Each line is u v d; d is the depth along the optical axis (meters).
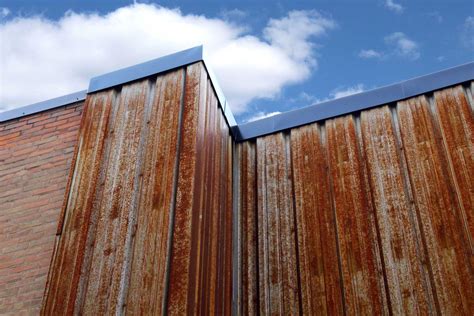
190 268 4.23
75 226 4.79
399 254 5.09
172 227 4.43
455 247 4.91
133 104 5.46
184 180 4.64
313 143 6.21
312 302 5.17
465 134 5.50
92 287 4.37
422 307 4.75
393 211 5.34
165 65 5.64
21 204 5.56
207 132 5.37
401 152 5.69
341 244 5.37
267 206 5.98
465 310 4.60
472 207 5.04
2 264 5.17
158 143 4.98
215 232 5.11
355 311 4.96
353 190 5.64
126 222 4.60
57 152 5.81
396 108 6.05
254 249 5.75
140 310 4.11
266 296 5.39
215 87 5.88
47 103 6.41
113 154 5.13
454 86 5.91
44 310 4.41
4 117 6.54
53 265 4.63
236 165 6.43
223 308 5.00
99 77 5.94
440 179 5.34
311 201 5.78
